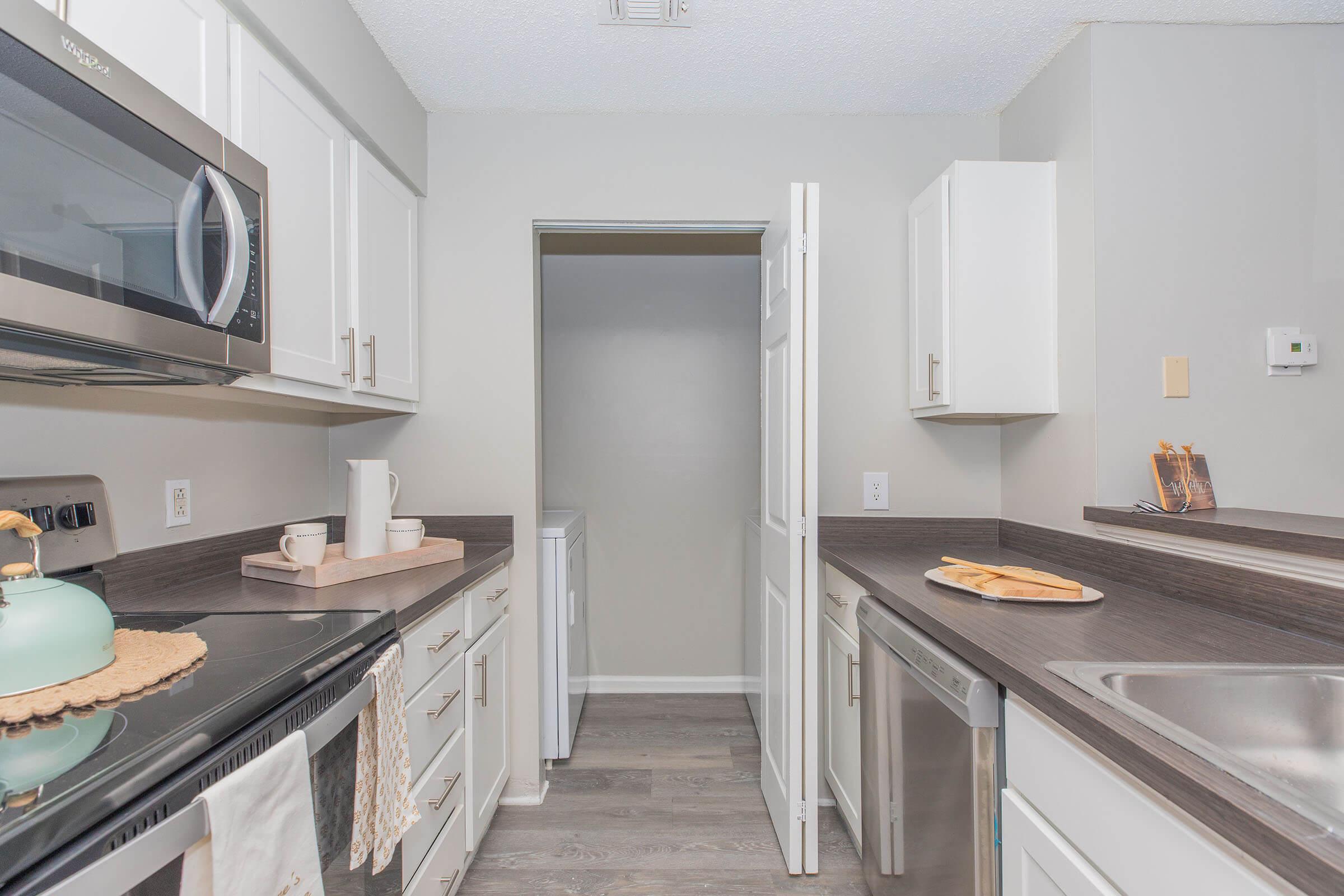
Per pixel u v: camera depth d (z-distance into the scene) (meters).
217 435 1.61
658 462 3.18
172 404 1.46
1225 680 0.92
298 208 1.42
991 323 1.88
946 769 1.17
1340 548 1.08
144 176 0.91
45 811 0.53
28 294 0.75
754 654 2.82
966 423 2.21
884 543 2.19
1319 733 0.92
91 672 0.82
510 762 2.17
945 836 1.17
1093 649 1.04
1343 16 1.68
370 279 1.79
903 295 2.21
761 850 1.92
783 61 1.89
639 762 2.46
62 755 0.63
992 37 1.78
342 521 2.17
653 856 1.90
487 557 1.92
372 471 1.68
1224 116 1.72
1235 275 1.71
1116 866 0.76
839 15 1.68
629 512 3.18
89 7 0.91
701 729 2.74
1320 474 1.71
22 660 0.76
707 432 3.17
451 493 2.18
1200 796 0.61
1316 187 1.72
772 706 2.06
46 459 1.17
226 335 1.09
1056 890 0.87
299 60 1.39
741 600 3.18
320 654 0.96
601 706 3.00
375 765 1.05
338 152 1.62
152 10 1.02
